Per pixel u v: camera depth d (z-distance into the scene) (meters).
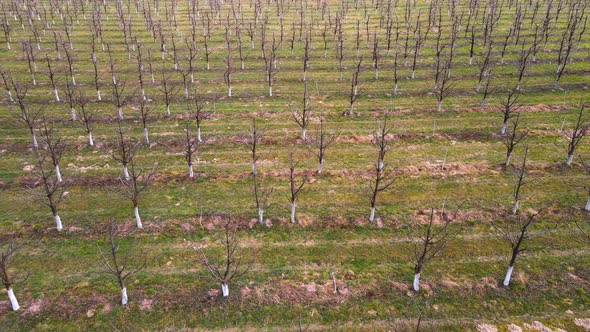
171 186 35.03
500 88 54.16
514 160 38.16
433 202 32.97
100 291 25.05
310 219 31.19
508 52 66.25
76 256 27.58
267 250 28.47
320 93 53.72
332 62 64.50
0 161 38.12
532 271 26.52
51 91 53.50
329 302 24.64
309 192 34.38
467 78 57.75
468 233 29.81
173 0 93.88
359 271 26.77
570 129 43.72
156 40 73.81
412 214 31.67
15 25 78.88
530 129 43.84
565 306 24.25
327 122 46.16
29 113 47.00
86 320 23.34
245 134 43.50
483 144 41.25
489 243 28.88
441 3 94.00
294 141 42.12
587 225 30.34
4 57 64.75
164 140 42.19
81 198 33.19
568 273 26.39
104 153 39.75
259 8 89.31
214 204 32.84
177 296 24.86
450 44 70.00
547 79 56.78
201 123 45.91
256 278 26.20
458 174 36.38
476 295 24.98
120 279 23.38
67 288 25.20
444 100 51.09
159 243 28.84
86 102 49.53
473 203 32.75
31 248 28.16
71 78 57.75
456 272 26.56
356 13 89.81
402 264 27.30
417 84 56.19
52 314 23.61
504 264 27.16
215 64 63.69
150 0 99.25
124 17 85.56
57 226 29.48
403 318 23.66
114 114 47.62
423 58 65.31
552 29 75.38
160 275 26.30
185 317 23.64
